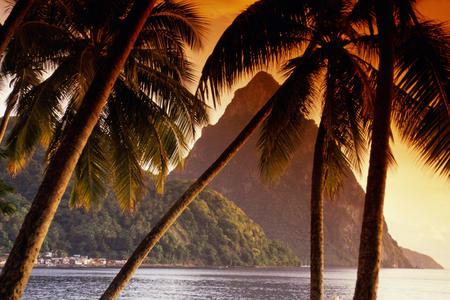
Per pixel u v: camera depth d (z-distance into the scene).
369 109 9.24
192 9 10.58
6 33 6.60
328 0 8.45
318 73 9.89
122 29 6.56
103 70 6.39
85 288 79.56
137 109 11.24
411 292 102.25
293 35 8.75
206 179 9.29
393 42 6.54
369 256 6.04
